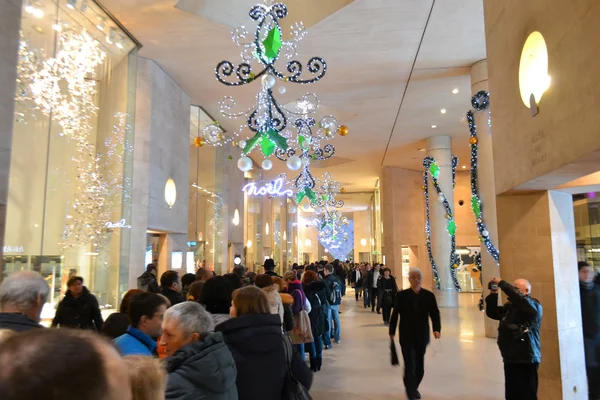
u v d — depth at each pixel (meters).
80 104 8.55
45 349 0.59
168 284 4.61
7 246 7.26
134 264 10.09
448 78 12.39
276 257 28.84
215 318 3.04
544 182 4.55
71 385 0.57
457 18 9.15
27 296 2.22
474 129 10.73
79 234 8.55
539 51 4.14
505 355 4.23
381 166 25.56
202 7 8.98
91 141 8.86
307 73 11.91
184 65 11.31
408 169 26.02
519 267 5.25
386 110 15.21
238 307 2.51
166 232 12.17
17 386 0.55
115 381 0.63
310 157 11.95
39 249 7.80
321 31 9.65
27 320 2.12
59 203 8.23
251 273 8.02
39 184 7.80
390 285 11.35
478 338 9.67
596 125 3.08
